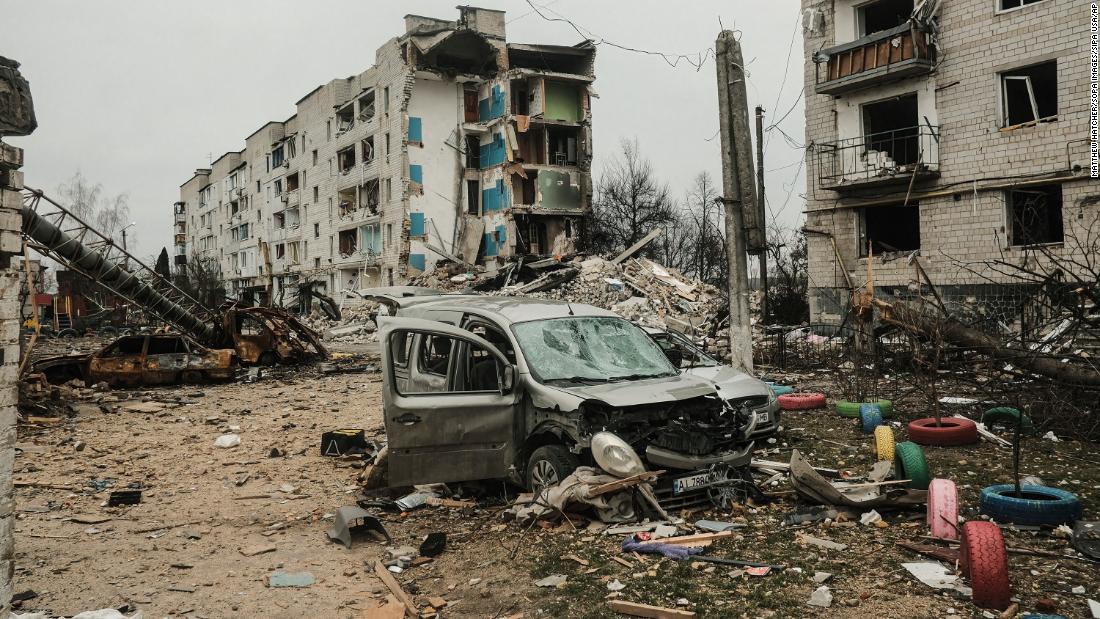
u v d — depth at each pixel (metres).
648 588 4.70
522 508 6.20
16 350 3.88
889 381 13.45
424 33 45.91
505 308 7.78
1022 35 18.81
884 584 4.59
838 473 7.38
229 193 81.75
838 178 22.73
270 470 8.70
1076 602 4.23
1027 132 18.80
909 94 21.34
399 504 7.00
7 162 3.77
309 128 60.25
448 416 6.50
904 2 22.88
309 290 55.00
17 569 5.50
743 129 11.75
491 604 4.68
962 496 6.51
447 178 47.53
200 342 22.05
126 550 5.96
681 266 46.84
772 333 19.42
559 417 6.32
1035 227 19.23
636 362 7.29
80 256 19.45
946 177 20.48
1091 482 6.93
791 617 4.20
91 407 13.80
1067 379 9.44
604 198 47.31
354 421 12.10
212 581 5.25
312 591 5.04
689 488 6.20
